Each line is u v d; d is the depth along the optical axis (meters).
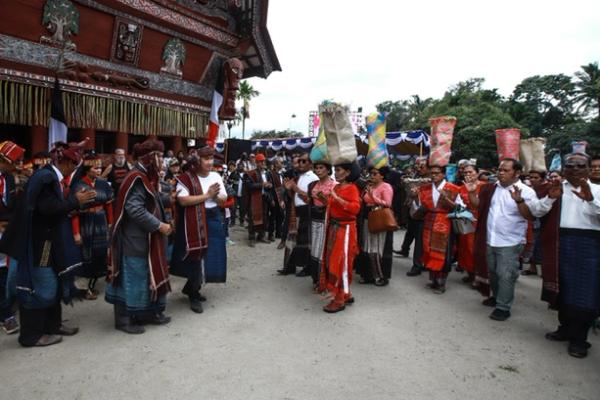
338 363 3.12
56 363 3.02
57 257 3.25
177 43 6.23
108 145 6.44
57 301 3.34
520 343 3.64
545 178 5.77
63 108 5.09
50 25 4.73
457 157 36.50
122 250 3.50
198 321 3.92
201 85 6.97
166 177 5.68
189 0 6.13
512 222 4.11
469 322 4.12
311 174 5.24
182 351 3.26
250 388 2.73
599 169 3.50
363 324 3.95
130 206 3.36
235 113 7.28
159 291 3.59
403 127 56.50
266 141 20.14
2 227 3.62
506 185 4.20
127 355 3.17
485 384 2.89
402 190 9.37
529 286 5.67
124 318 3.61
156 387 2.72
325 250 4.40
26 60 4.65
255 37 7.07
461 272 6.30
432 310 4.44
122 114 5.85
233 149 11.03
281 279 5.45
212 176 4.34
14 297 3.51
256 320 3.98
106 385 2.73
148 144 3.54
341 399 2.63
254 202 7.60
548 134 47.75
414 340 3.61
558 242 3.56
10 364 2.99
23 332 3.25
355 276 5.83
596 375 3.08
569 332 3.61
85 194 3.21
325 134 4.17
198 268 4.14
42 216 3.17
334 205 4.24
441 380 2.92
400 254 7.23
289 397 2.64
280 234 8.28
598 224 3.40
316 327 3.83
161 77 6.26
